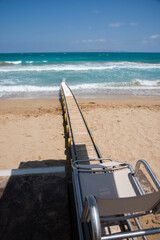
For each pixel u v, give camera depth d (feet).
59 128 21.67
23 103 32.22
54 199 7.06
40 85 45.80
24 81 49.37
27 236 5.78
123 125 22.94
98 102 33.32
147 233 5.26
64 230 6.01
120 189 7.55
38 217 6.36
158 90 43.65
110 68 76.23
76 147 14.85
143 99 36.37
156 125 23.17
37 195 7.19
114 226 7.57
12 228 5.96
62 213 6.55
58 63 102.63
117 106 31.04
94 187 7.55
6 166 14.26
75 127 18.99
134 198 5.03
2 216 6.31
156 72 66.90
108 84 47.80
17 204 6.78
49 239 5.75
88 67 77.66
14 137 19.20
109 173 8.37
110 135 20.10
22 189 7.41
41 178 8.03
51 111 28.02
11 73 60.29
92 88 44.04
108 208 5.43
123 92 41.37
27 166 14.26
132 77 56.85
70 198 9.20
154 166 14.70
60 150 16.72
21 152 16.31
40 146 17.42
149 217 9.80
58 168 8.59
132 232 5.25
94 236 4.30
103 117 25.58
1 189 7.38
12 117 25.14
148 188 11.98
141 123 23.72
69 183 10.61
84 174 8.25
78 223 7.03
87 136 16.92
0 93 38.50
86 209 5.07
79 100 34.42
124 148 17.46
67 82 49.21
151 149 17.38
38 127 21.89
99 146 17.69
